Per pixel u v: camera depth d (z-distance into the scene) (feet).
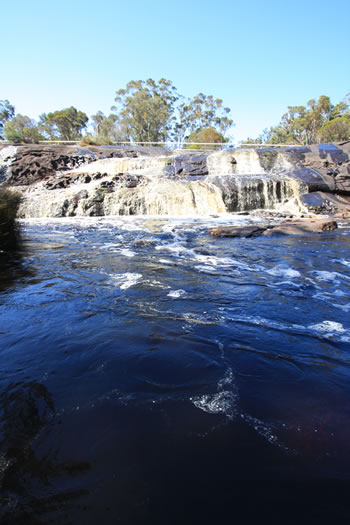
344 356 8.76
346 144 64.08
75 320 10.87
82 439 5.63
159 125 163.12
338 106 162.91
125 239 29.43
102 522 4.20
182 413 6.30
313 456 5.25
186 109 197.67
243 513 4.32
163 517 4.26
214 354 8.66
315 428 5.91
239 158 61.82
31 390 7.02
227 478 4.86
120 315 11.35
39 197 50.37
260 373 7.79
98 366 7.98
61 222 42.04
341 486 4.73
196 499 4.53
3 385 7.20
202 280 16.22
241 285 15.42
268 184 51.21
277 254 22.80
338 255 22.39
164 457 5.25
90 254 22.80
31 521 4.23
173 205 49.75
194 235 31.07
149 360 8.26
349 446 5.47
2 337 9.59
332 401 6.73
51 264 19.66
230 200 50.21
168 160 62.85
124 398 6.75
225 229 30.99
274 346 9.22
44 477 4.89
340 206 48.78
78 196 49.98
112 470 5.00
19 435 5.72
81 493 4.63
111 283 15.49
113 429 5.86
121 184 52.80
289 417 6.21
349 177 54.24
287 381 7.47
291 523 4.19
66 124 170.30
